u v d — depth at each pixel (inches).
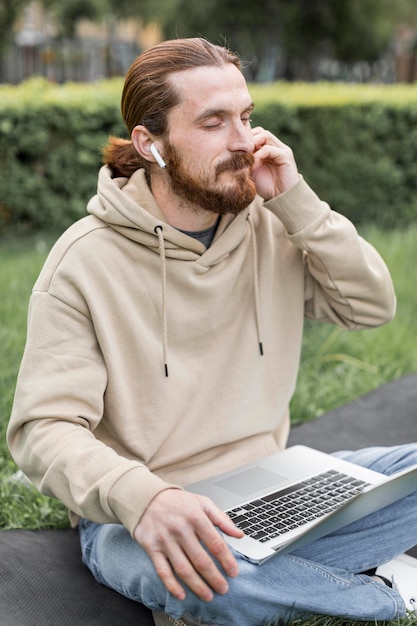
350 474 89.4
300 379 157.6
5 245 247.1
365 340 177.6
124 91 86.0
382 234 266.2
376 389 158.6
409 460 91.5
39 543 97.0
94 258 82.8
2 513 102.7
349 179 287.7
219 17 765.3
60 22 930.7
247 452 93.4
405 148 293.1
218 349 90.5
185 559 68.6
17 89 263.1
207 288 87.6
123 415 84.3
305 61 855.1
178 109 81.3
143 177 86.8
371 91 306.3
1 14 844.0
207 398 89.7
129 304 84.3
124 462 72.6
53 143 253.9
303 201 89.5
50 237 256.1
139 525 69.1
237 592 72.6
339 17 792.3
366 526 81.9
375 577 85.3
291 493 85.0
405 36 964.6
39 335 80.7
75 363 80.4
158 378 85.8
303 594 75.7
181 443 88.4
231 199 82.4
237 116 81.7
